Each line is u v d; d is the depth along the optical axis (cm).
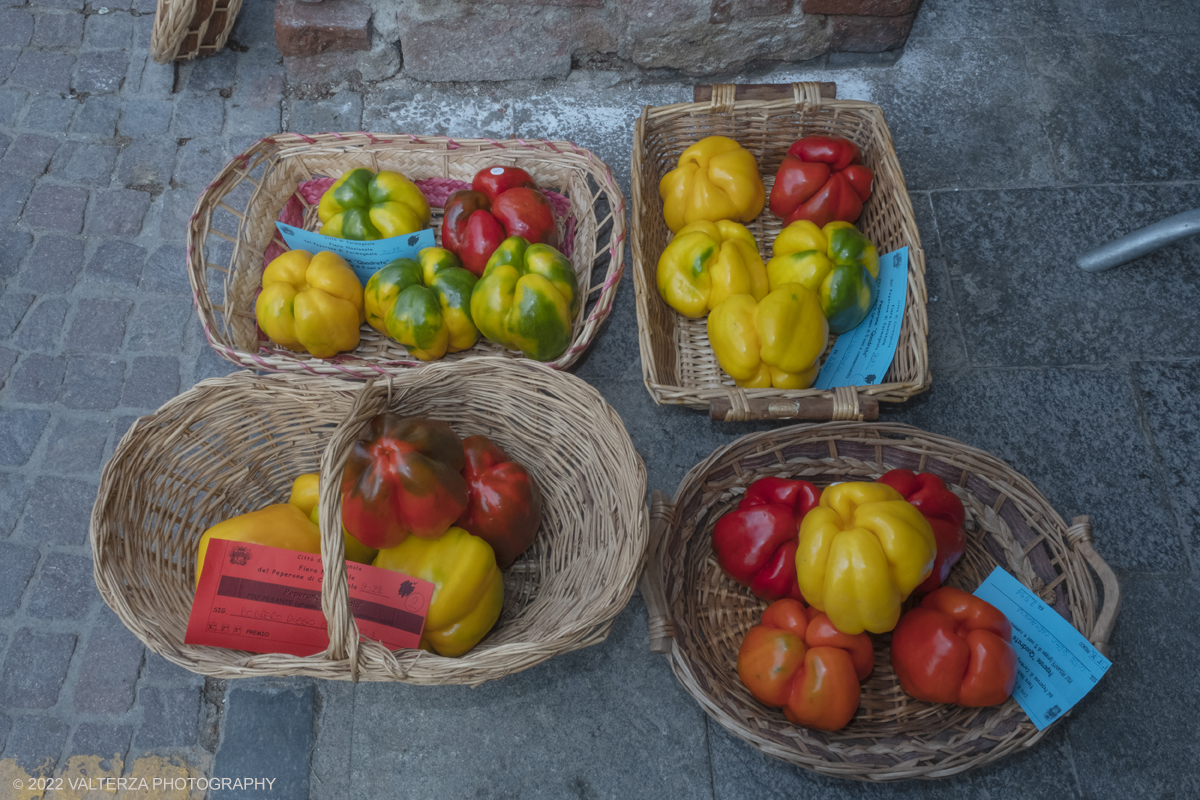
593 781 132
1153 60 211
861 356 157
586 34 198
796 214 170
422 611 116
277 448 143
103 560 114
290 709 137
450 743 135
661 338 157
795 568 125
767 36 200
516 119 203
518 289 142
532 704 137
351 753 134
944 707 126
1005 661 116
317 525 128
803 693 117
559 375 133
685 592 134
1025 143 199
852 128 177
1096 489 158
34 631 144
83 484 158
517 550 131
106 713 137
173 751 135
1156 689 139
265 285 153
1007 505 138
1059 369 171
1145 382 169
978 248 185
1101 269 181
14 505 155
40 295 177
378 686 139
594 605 115
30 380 167
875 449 144
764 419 155
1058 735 135
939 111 204
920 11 218
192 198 190
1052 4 219
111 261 181
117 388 168
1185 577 149
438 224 180
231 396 133
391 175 164
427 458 118
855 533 116
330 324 149
